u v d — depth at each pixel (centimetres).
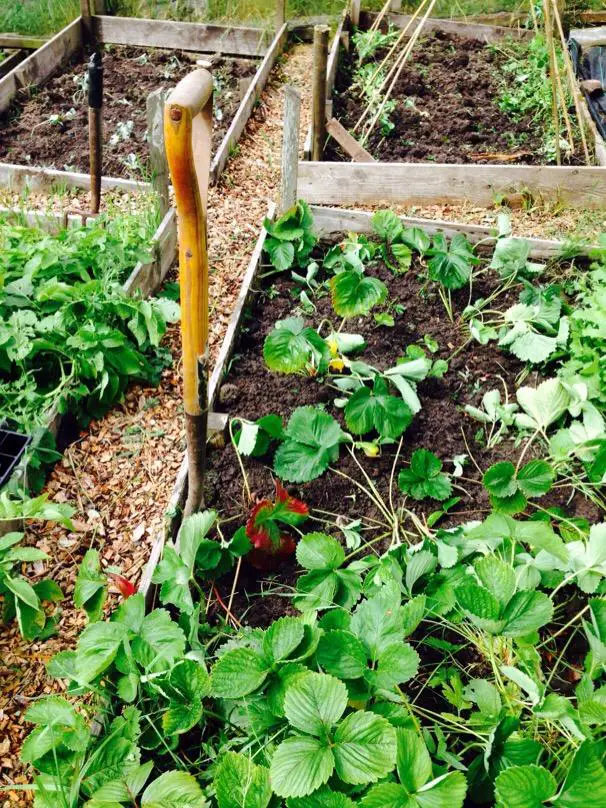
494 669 228
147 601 249
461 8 722
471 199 464
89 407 324
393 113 552
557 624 257
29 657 246
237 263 414
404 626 221
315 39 438
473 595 214
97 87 374
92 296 330
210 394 317
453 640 249
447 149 514
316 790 187
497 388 345
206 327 223
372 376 329
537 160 502
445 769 200
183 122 185
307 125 560
